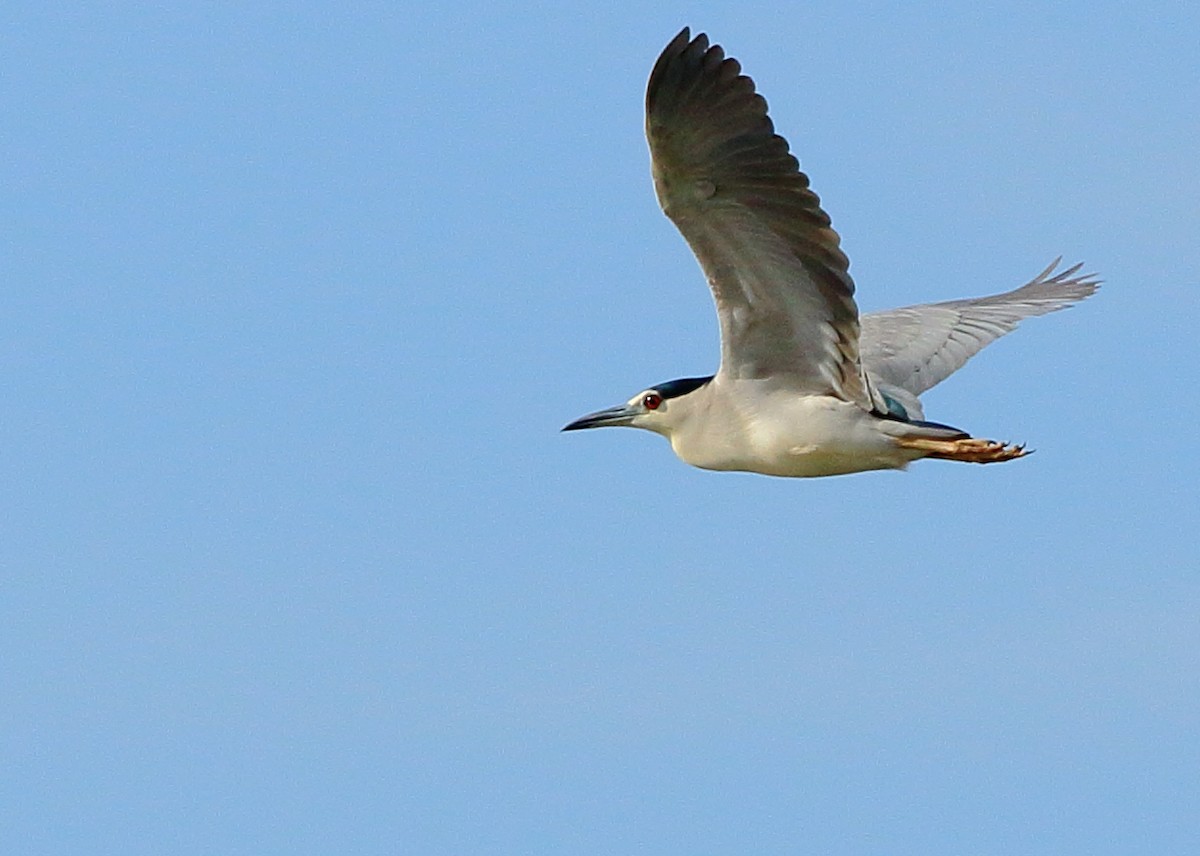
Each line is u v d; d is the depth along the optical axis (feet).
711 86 41.32
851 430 47.75
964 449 47.09
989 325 57.06
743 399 48.93
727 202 43.29
